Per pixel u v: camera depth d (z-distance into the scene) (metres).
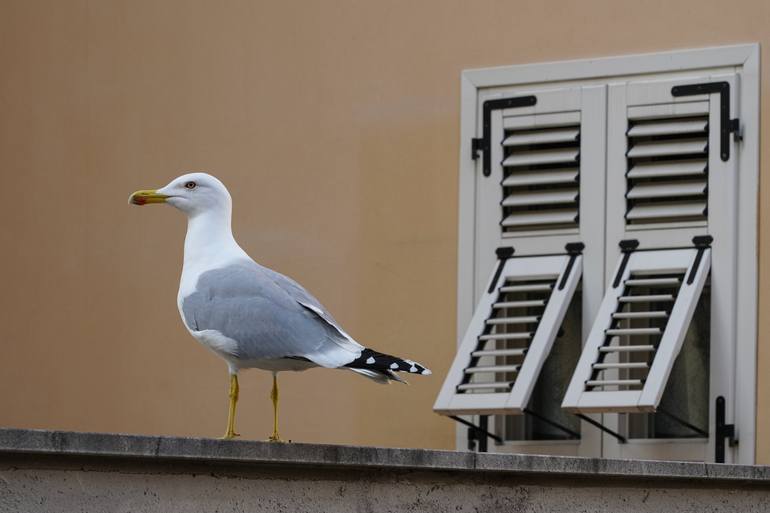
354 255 11.20
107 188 12.09
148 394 11.80
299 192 11.43
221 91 11.77
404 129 11.12
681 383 10.32
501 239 10.69
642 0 10.45
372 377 6.50
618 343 10.08
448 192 10.92
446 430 10.77
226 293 6.82
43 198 12.29
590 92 10.48
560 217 10.48
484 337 10.32
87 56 12.25
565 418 10.60
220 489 5.73
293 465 5.91
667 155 10.23
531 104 10.65
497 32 10.87
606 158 10.41
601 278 10.37
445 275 10.88
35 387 12.19
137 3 12.11
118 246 12.02
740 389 9.97
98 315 12.04
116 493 5.42
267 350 6.66
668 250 10.20
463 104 10.89
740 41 10.17
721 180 10.10
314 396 11.19
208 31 11.84
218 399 11.54
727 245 10.05
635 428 10.36
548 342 10.09
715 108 10.15
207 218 7.12
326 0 11.45
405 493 6.39
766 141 10.05
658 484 7.39
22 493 5.18
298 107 11.48
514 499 6.82
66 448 5.17
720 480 7.54
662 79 10.33
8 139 12.45
